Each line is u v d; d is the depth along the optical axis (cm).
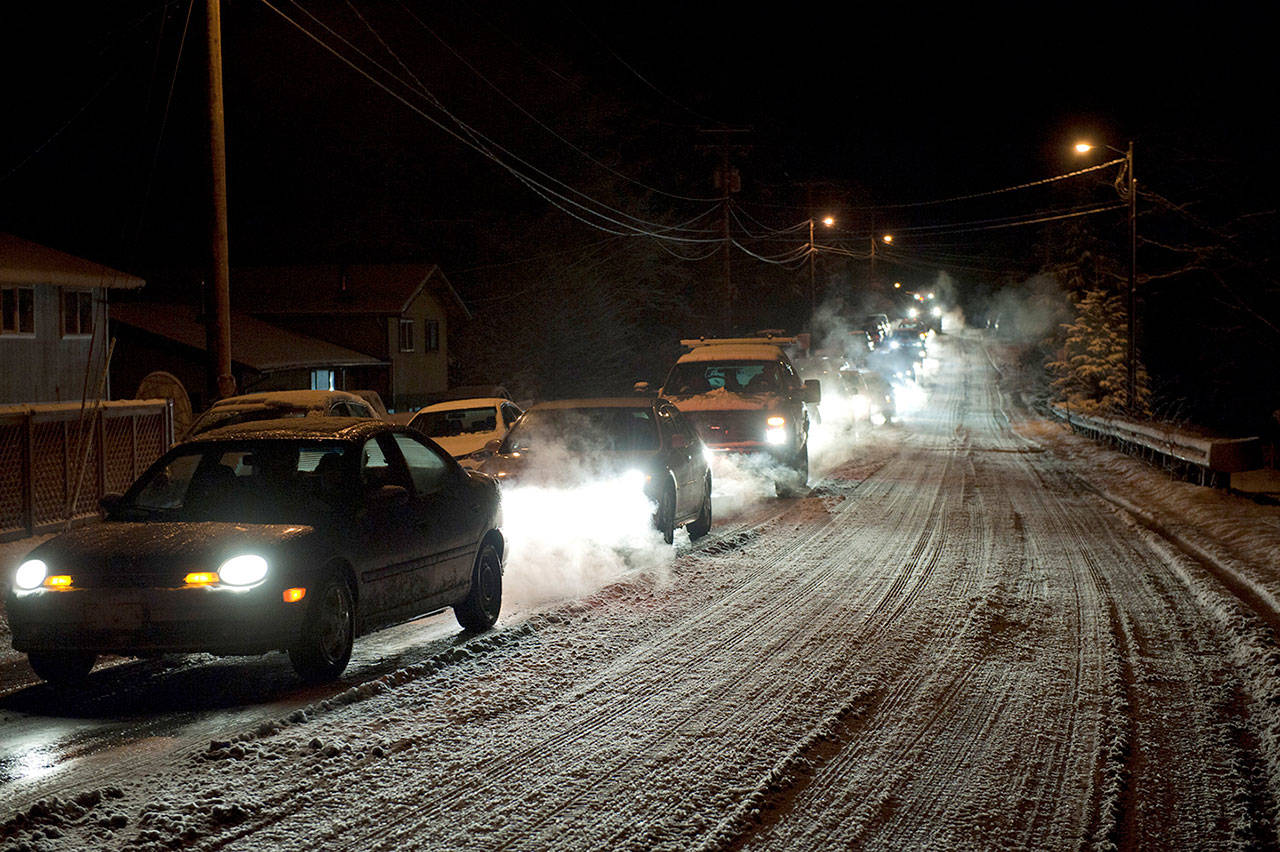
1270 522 1614
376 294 4206
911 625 1016
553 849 522
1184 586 1213
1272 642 919
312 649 784
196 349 3334
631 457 1389
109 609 750
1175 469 2278
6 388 2508
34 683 815
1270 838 551
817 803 590
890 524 1700
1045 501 2017
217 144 1739
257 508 832
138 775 611
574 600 1096
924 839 544
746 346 2250
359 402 1789
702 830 548
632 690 796
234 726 702
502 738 684
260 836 529
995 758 663
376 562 851
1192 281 5172
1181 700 789
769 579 1237
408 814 561
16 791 586
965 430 4156
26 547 1427
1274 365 4950
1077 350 5328
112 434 1700
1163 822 572
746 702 770
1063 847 535
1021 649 932
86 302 2728
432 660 854
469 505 987
